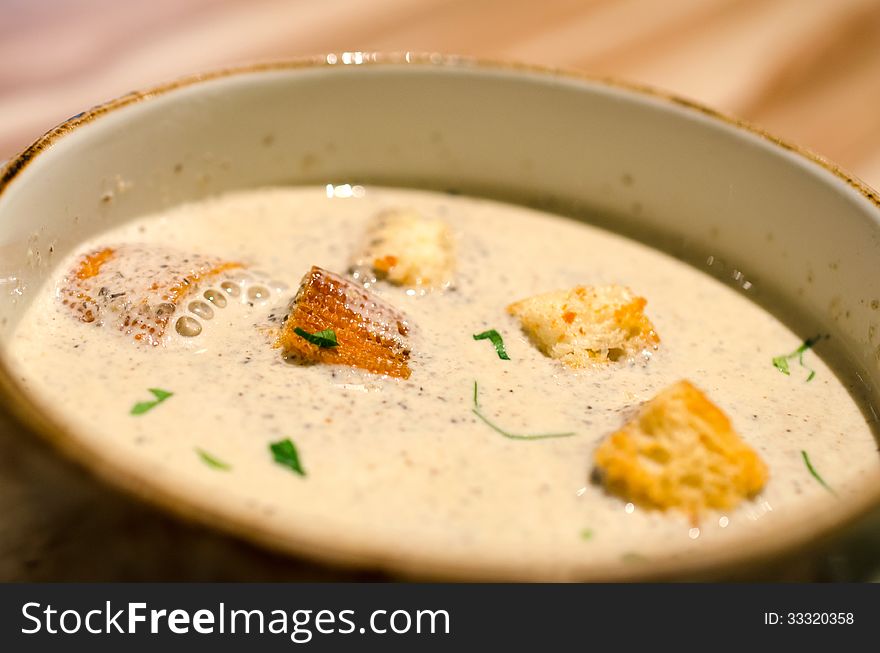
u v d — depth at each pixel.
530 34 0.32
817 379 0.20
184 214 0.22
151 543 0.14
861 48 0.34
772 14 0.35
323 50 0.30
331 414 0.18
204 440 0.17
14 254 0.18
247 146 0.22
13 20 0.29
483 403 0.18
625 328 0.20
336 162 0.23
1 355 0.15
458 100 0.23
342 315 0.19
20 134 0.25
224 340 0.19
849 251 0.20
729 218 0.22
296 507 0.16
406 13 0.33
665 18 0.34
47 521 0.14
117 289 0.19
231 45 0.30
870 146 0.29
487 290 0.21
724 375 0.20
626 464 0.16
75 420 0.14
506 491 0.17
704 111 0.22
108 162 0.20
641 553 0.14
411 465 0.17
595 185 0.23
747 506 0.17
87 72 0.28
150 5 0.31
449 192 0.24
